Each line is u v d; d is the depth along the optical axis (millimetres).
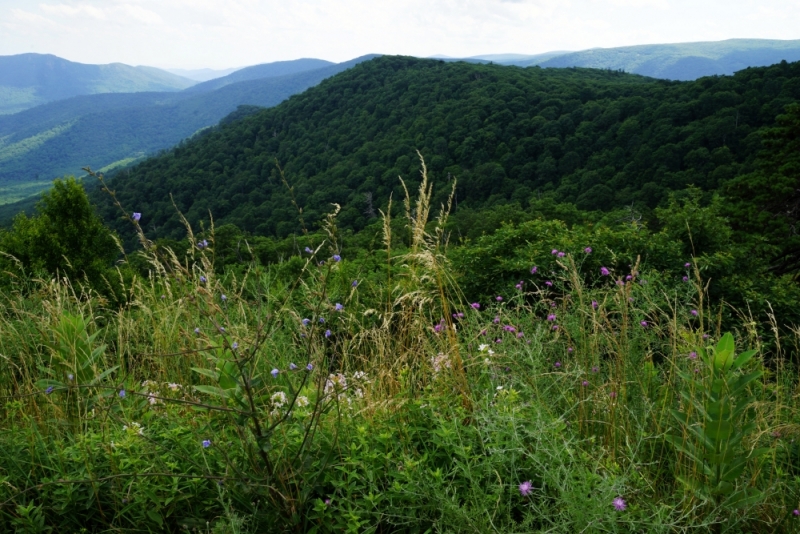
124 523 1857
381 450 1980
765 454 1994
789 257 15484
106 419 2143
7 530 1786
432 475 1748
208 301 1908
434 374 2461
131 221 2184
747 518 1852
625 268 5422
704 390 1899
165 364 2779
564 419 2191
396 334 2990
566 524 1585
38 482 1933
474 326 3035
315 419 1980
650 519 1684
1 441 2057
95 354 2467
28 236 12125
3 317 3340
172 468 1864
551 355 2822
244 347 1929
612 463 1885
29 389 2535
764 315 5547
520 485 1668
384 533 1831
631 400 2467
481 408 2043
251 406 1669
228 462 1712
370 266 5691
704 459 1906
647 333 2932
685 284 3775
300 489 1819
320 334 2238
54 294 3396
